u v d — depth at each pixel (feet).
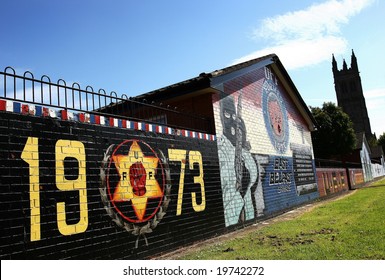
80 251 17.58
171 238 24.13
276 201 43.65
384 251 18.58
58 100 17.90
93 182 18.97
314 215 37.76
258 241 24.81
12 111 15.60
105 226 19.22
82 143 18.75
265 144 43.29
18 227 15.02
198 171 28.58
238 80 38.47
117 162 20.80
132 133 22.36
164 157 24.93
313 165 62.95
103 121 20.39
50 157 16.92
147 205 22.52
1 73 15.58
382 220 28.68
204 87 30.89
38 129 16.57
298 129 57.77
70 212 17.40
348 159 142.10
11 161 15.19
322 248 20.29
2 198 14.61
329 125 127.13
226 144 33.71
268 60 46.44
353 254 18.39
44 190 16.35
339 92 386.32
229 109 35.40
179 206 25.61
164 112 34.27
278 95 50.60
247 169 37.42
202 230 27.61
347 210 39.11
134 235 21.08
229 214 32.09
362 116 375.45
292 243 22.85
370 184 115.34
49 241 16.19
